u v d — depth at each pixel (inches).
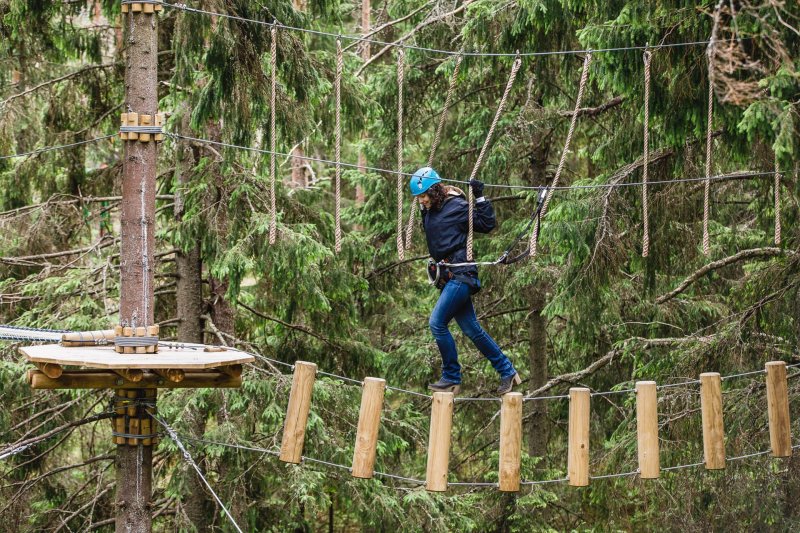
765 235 753.6
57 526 728.3
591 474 695.1
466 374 974.4
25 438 674.2
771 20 434.0
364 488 697.6
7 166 757.3
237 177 692.1
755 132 511.5
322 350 796.6
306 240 653.9
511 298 912.9
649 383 439.5
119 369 439.5
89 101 758.5
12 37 673.6
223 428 644.1
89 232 781.9
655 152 628.4
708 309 817.5
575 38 678.5
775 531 637.9
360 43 903.1
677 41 518.6
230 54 609.9
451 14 754.2
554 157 933.8
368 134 991.0
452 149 861.2
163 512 745.0
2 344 674.2
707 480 657.0
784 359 677.9
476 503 868.0
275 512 822.5
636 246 645.9
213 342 759.1
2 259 716.0
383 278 916.0
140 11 486.3
